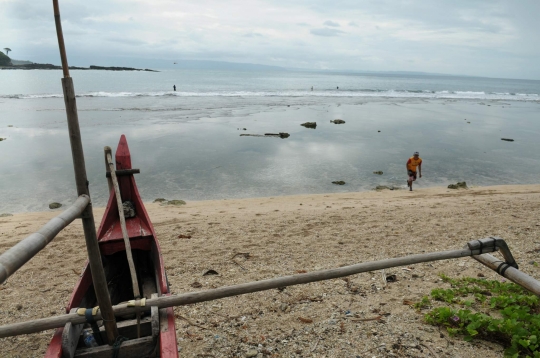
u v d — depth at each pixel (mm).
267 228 8828
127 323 3660
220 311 4926
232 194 14273
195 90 62969
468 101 54719
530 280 3719
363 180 16422
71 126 2984
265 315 4805
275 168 17734
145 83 78062
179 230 8805
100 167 16500
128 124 26562
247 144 22031
